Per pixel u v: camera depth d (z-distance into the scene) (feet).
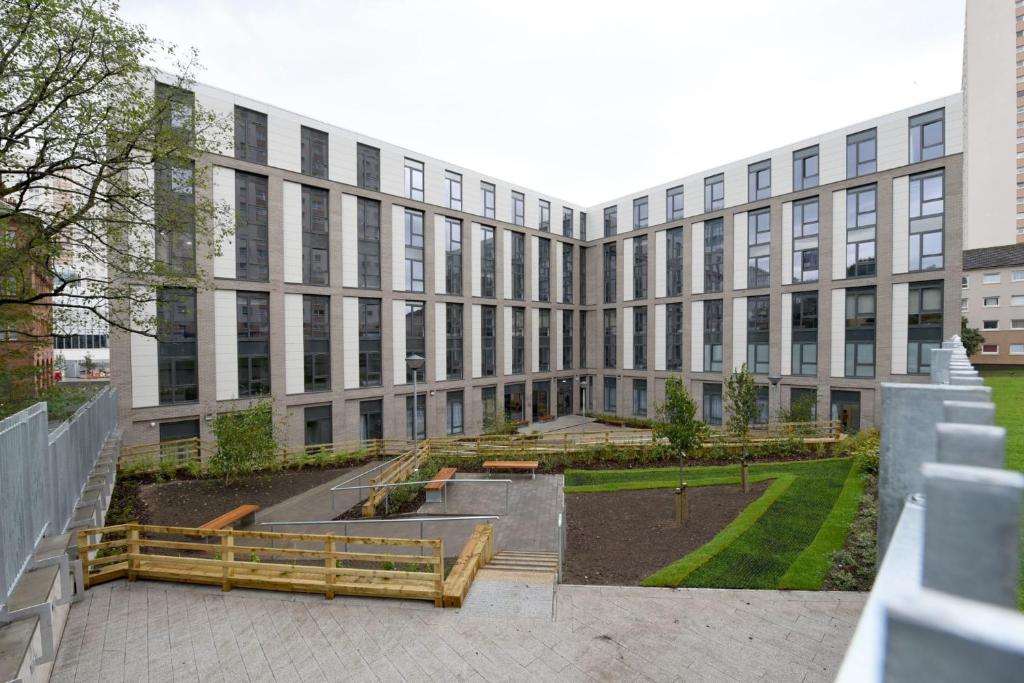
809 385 85.25
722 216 97.76
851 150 80.69
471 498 51.11
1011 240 190.70
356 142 82.84
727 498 46.29
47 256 41.47
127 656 23.58
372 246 85.20
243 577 29.91
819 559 30.86
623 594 28.09
